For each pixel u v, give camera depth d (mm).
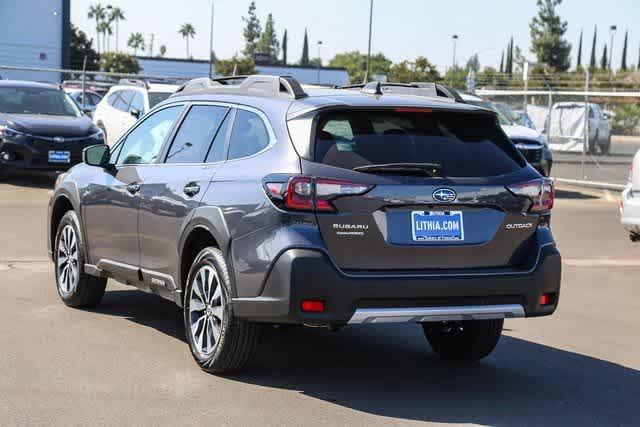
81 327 7695
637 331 8469
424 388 6316
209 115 6918
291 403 5840
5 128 18406
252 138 6289
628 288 10719
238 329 6098
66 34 66062
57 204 8680
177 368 6543
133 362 6664
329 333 7906
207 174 6508
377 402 5938
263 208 5828
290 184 5711
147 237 7164
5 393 5836
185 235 6570
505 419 5691
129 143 7852
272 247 5727
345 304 5668
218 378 6340
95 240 8008
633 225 11734
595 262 12516
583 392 6383
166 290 7016
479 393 6250
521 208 6109
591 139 28953
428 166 5844
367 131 5922
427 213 5859
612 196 22562
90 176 8133
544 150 21141
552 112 29578
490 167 6082
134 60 93312
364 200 5727
